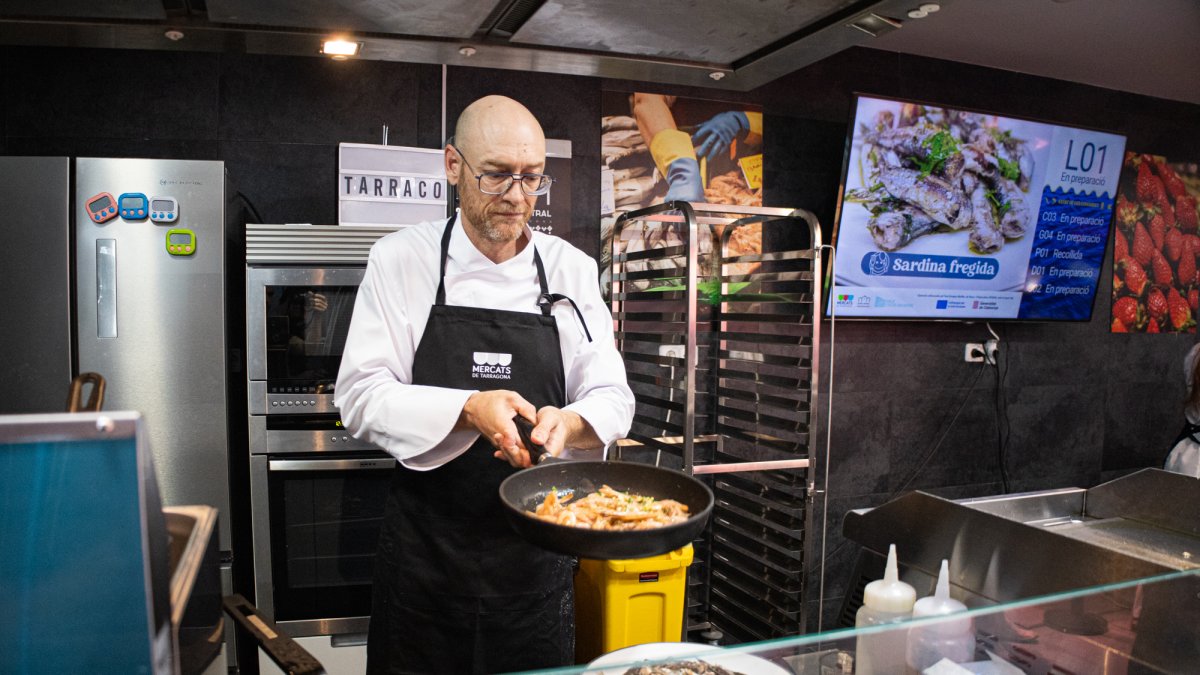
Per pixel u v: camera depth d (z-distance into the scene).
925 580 1.92
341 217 2.74
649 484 1.41
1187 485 2.13
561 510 1.25
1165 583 1.18
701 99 3.42
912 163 3.48
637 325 3.18
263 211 2.89
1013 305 3.90
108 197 2.28
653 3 1.49
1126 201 4.43
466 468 1.59
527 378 1.64
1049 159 3.76
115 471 0.65
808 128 3.63
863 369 3.82
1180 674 1.17
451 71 3.06
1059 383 4.30
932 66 3.85
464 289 1.66
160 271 2.32
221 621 0.88
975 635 1.09
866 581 2.12
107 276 2.29
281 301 2.43
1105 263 4.37
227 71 2.84
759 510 3.32
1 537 0.64
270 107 2.88
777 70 1.88
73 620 0.66
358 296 1.65
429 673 1.65
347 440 2.47
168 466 2.34
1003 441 4.17
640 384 3.36
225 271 2.38
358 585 2.52
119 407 2.30
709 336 3.54
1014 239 3.79
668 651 1.08
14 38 1.64
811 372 3.01
